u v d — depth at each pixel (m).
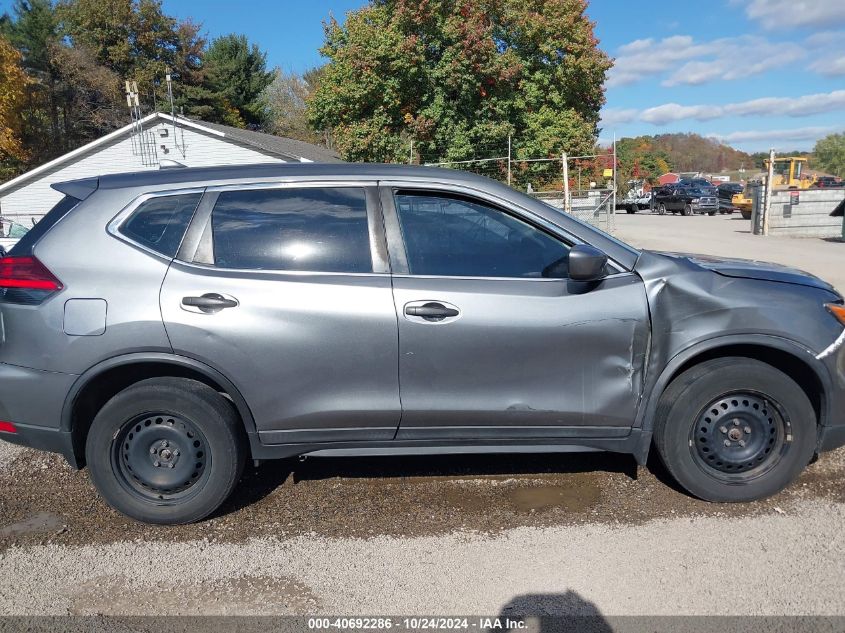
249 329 3.25
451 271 3.36
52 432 3.34
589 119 30.11
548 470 4.01
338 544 3.28
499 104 25.61
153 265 3.29
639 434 3.44
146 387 3.31
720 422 3.43
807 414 3.41
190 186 3.43
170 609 2.79
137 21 44.66
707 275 3.44
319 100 26.83
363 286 3.29
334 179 3.45
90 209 3.39
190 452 3.39
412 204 3.43
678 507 3.53
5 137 34.12
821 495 3.62
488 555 3.14
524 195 3.50
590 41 26.94
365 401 3.34
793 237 19.88
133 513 3.44
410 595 2.85
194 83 47.47
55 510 3.68
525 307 3.31
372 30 24.80
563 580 2.93
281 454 3.45
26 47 39.78
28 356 3.28
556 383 3.37
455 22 23.98
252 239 3.37
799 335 3.35
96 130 42.97
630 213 41.00
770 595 2.78
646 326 3.34
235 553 3.22
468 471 4.03
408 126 25.66
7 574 3.07
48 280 3.28
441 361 3.31
